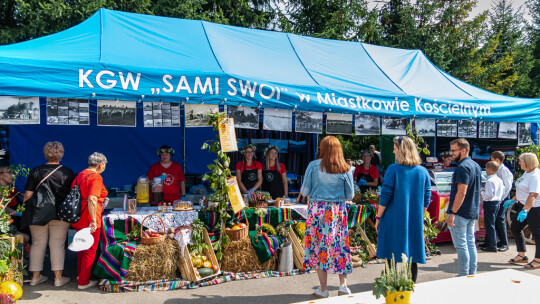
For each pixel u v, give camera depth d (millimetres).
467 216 4402
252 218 5418
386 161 9539
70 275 5172
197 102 4758
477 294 2264
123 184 8516
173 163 6246
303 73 5988
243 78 5039
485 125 7094
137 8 12219
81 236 4207
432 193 6723
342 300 2213
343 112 5688
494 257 6266
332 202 4152
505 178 6676
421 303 2139
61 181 4496
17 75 3986
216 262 4910
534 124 8047
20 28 11703
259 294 4508
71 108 4293
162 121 4770
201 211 5133
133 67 4543
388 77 6828
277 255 5320
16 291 3996
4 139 7867
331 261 4137
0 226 4168
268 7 16781
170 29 6004
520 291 2309
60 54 4523
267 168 6754
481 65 21734
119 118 4484
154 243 4719
